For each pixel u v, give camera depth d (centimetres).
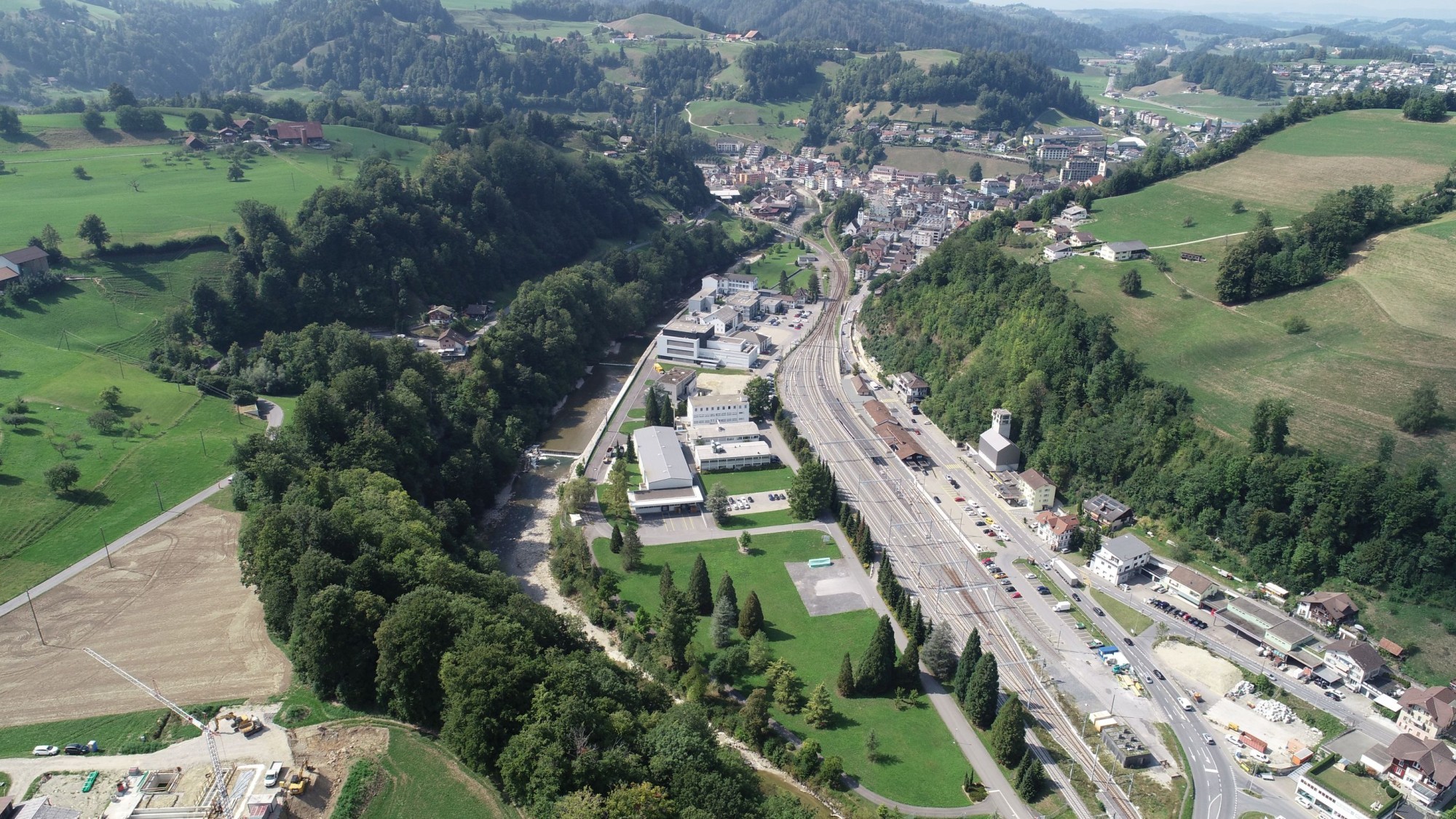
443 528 18150
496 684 11569
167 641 13825
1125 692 15262
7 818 10356
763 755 13738
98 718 12119
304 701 12606
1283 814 12794
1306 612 16712
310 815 10744
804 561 19162
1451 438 18175
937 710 14762
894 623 17075
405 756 11681
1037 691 15300
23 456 18525
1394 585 16588
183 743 11694
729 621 16150
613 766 10862
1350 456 18200
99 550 16325
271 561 13888
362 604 12875
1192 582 17650
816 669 15650
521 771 10694
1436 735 13850
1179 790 13175
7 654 13425
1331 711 14688
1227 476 18675
